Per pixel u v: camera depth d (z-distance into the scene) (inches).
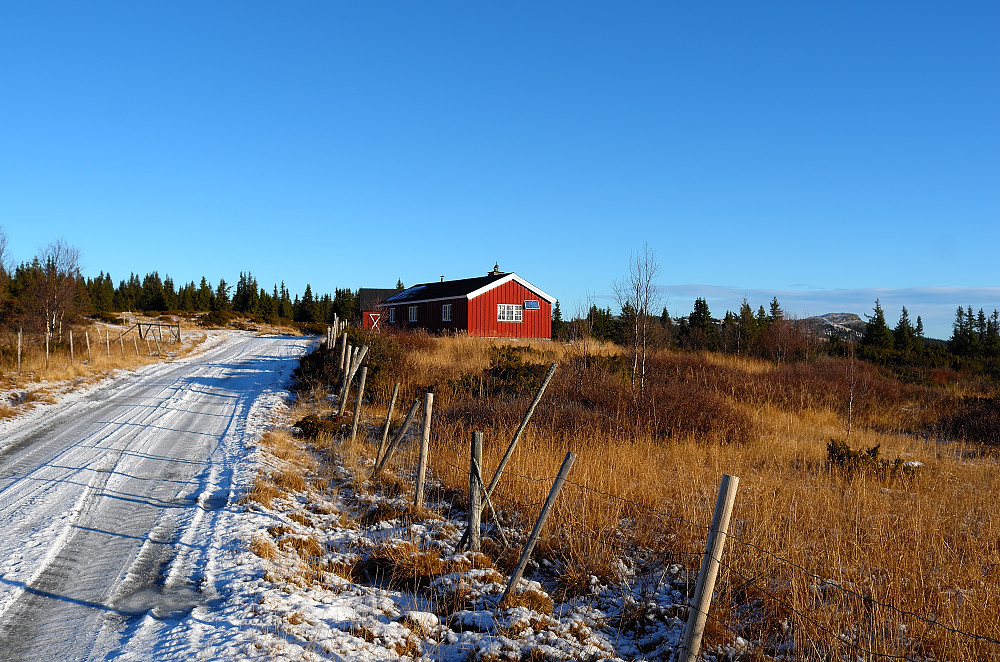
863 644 169.3
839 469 372.2
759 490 295.1
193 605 189.3
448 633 178.9
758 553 222.1
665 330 1178.6
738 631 189.8
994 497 311.9
